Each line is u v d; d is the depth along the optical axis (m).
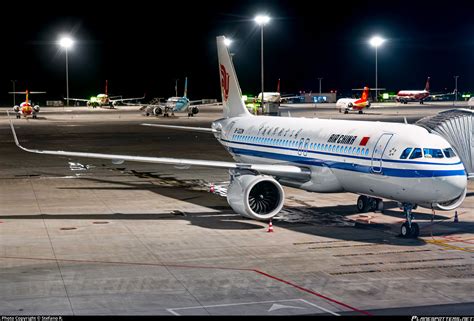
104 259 23.67
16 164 53.56
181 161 31.92
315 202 35.53
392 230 28.55
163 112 127.94
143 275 21.66
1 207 34.00
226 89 44.06
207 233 27.97
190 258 23.83
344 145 29.70
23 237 27.08
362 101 121.44
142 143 71.56
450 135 33.38
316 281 20.97
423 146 26.20
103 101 171.00
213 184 42.38
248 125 39.72
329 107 152.88
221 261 23.41
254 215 28.73
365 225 29.55
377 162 27.44
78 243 26.08
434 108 142.25
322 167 30.91
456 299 19.12
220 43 43.97
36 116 125.19
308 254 24.39
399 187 26.61
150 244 25.95
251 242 26.31
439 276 21.48
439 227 29.16
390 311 18.08
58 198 36.88
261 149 36.72
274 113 79.75
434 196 25.95
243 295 19.55
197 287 20.33
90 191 39.50
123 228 28.92
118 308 18.34
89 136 81.00
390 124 29.17
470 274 21.73
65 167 51.56
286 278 21.30
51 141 74.06
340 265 22.86
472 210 33.03
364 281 20.95
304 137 32.97
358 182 28.83
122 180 44.25
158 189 40.31
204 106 180.50
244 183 29.06
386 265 22.84
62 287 20.30
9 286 20.38
